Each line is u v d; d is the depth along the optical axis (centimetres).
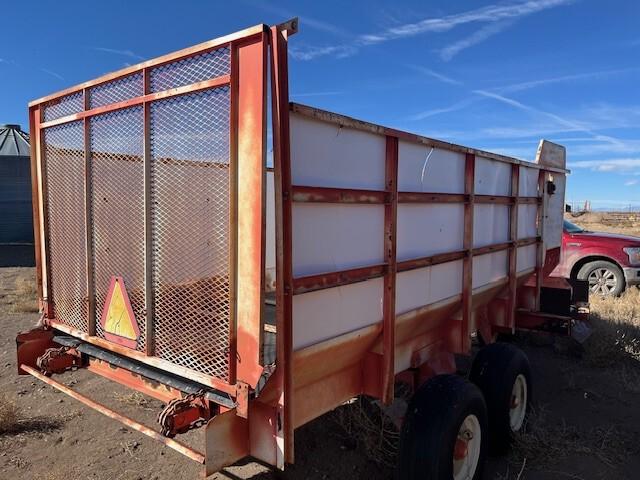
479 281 433
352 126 264
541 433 441
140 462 390
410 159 323
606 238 1088
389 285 301
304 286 242
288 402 233
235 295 238
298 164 237
